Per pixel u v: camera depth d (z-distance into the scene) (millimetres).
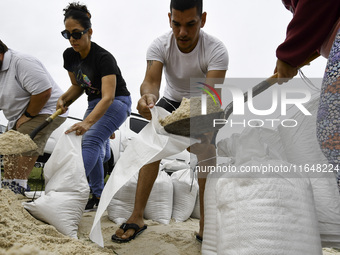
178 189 3441
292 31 1691
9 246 1541
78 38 2750
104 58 2807
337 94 1355
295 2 1743
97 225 1979
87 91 3008
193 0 2146
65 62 3076
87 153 2668
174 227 2900
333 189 1823
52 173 2424
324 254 2436
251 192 1520
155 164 2494
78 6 2793
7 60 2934
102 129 2785
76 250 1778
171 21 2264
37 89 2930
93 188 3514
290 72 1782
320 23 1609
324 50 1710
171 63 2570
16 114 3082
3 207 1994
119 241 2328
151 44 2598
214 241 1896
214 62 2449
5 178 2572
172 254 2160
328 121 1394
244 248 1463
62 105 2924
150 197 3180
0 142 2320
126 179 1952
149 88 2477
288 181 1542
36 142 3010
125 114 3002
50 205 2219
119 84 3006
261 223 1463
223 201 1591
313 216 1576
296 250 1438
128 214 2959
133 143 2061
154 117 2068
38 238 1812
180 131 1975
